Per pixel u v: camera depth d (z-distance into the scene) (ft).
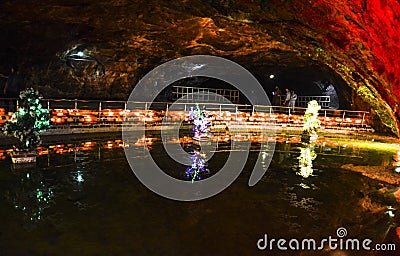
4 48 41.81
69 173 23.98
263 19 26.86
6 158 27.71
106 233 14.60
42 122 27.27
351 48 22.90
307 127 47.44
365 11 15.99
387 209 18.74
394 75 18.48
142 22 39.91
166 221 16.21
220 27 41.45
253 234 15.14
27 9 34.06
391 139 50.06
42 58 45.78
